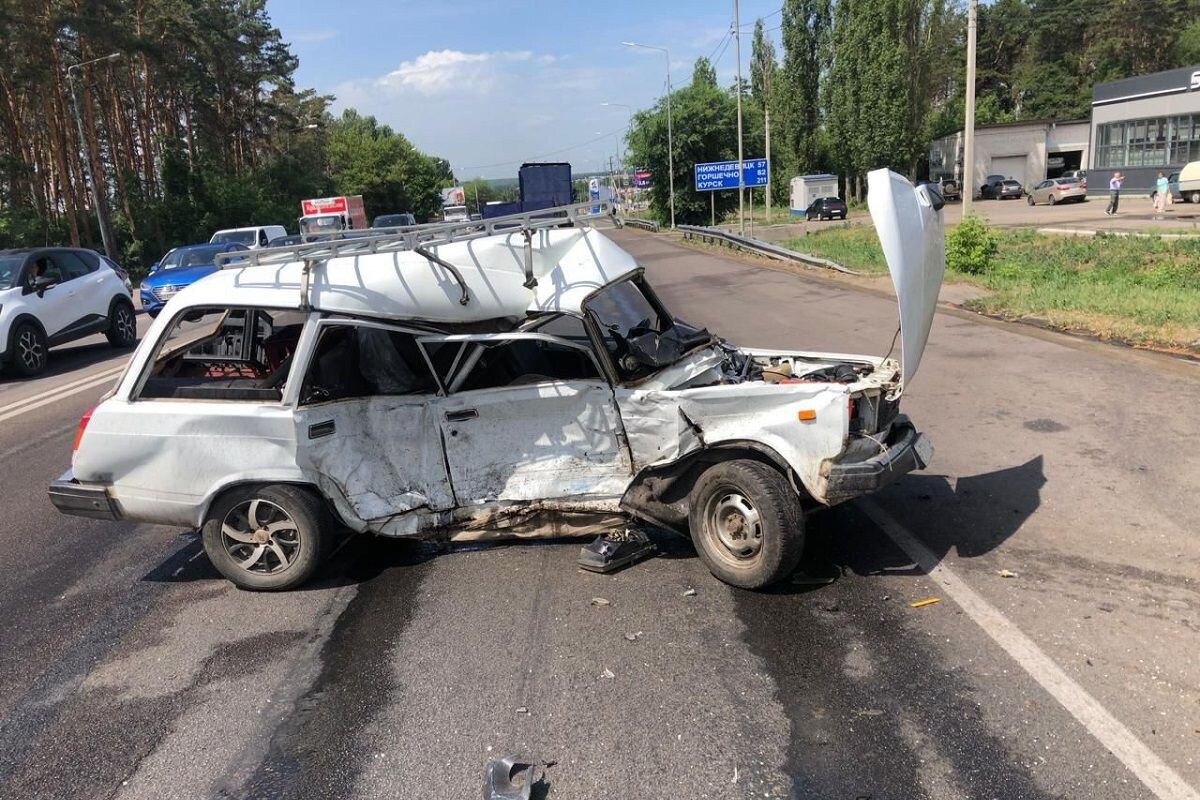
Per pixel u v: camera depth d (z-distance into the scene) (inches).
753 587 169.9
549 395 180.9
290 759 126.2
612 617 164.2
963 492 220.1
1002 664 140.3
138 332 692.1
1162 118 1587.1
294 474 175.8
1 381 492.7
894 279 174.2
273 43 2348.7
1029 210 1504.7
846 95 2174.0
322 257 181.3
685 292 693.9
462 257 185.3
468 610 170.9
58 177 1664.6
